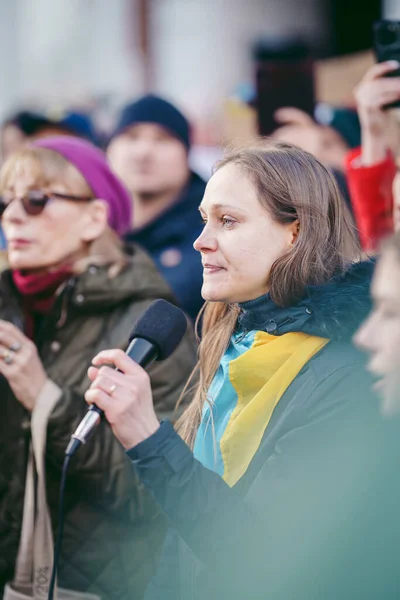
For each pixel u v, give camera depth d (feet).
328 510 7.41
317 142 17.83
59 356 12.99
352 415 7.90
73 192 13.58
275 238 8.63
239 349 9.08
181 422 10.17
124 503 12.10
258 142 9.31
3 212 13.62
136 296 13.11
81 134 20.49
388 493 7.16
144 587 12.02
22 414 12.73
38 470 12.07
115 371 8.16
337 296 8.46
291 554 7.45
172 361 12.56
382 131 14.15
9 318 13.60
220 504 7.74
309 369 8.42
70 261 13.57
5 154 20.21
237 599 7.59
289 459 7.88
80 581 12.01
